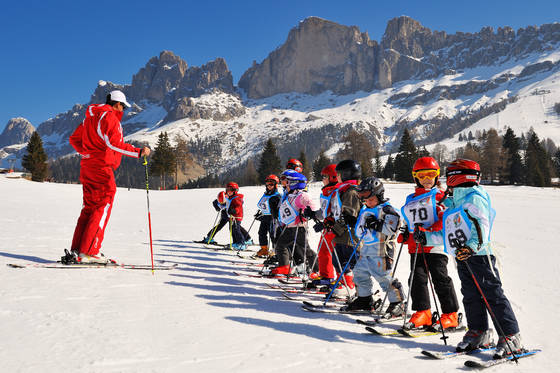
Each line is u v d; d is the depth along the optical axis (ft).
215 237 38.88
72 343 9.24
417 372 9.00
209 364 8.66
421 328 12.37
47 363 8.14
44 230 33.35
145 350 9.15
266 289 17.71
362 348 10.46
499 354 10.11
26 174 171.42
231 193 33.22
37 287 13.79
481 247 10.69
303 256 21.04
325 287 17.78
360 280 14.64
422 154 293.23
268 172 290.35
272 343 10.27
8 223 37.50
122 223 46.73
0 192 87.35
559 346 11.33
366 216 14.37
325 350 10.04
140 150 19.21
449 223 11.34
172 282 16.76
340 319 13.52
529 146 304.91
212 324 11.46
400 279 20.97
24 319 10.62
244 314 12.91
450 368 9.37
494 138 303.07
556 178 351.25
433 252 12.70
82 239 18.58
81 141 19.07
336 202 17.15
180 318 11.75
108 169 18.94
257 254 28.32
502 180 289.12
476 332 10.93
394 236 14.29
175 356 8.96
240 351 9.54
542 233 46.78
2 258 18.62
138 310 12.15
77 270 17.06
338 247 17.17
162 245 30.58
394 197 98.07
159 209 68.49
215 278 18.97
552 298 17.79
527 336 12.32
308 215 19.85
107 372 7.91
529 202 108.27
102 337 9.73
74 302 12.39
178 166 292.61
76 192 102.89
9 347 8.84
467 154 322.96
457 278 22.39
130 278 16.58
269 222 28.12
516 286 20.47
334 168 18.84
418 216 12.80
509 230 49.83
